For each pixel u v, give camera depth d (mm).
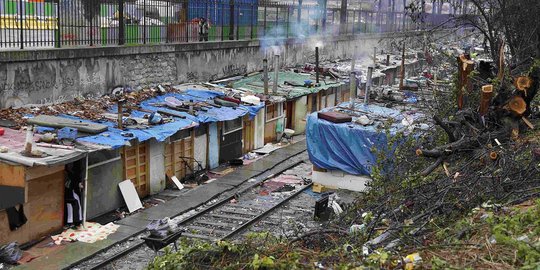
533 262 6895
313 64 36938
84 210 16641
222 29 29703
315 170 21688
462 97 15266
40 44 20219
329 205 19047
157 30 25297
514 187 10062
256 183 21875
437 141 14531
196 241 9547
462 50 32281
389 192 11844
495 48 19953
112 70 22141
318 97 32375
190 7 28328
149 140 19750
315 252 8539
